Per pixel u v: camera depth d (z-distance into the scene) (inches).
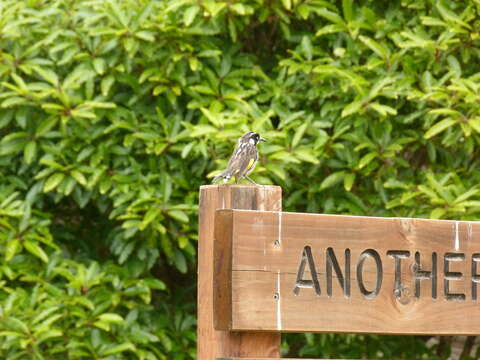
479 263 163.5
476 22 362.9
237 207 154.8
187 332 388.2
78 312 357.7
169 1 378.3
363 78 360.5
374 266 155.6
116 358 362.3
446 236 161.3
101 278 368.5
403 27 385.7
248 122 374.3
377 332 154.7
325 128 394.6
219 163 350.0
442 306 160.1
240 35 413.4
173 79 378.9
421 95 354.6
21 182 383.6
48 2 394.9
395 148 367.6
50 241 369.4
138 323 386.0
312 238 151.2
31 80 390.6
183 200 378.0
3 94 358.0
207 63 391.2
